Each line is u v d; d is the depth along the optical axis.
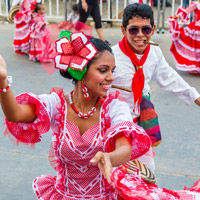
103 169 2.08
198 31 8.51
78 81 2.46
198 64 8.65
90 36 2.47
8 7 14.52
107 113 2.52
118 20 13.62
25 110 2.36
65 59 2.37
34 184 2.86
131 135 2.39
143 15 3.44
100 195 2.63
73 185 2.62
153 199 2.31
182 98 3.97
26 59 9.89
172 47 8.84
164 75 3.87
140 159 3.16
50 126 2.57
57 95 2.54
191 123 6.15
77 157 2.51
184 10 8.60
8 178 4.55
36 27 9.43
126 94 3.65
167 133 5.77
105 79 2.41
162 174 4.66
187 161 4.98
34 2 9.49
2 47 11.04
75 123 2.50
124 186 2.33
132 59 3.55
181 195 2.49
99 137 2.49
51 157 2.68
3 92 2.17
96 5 10.73
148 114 3.68
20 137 2.54
